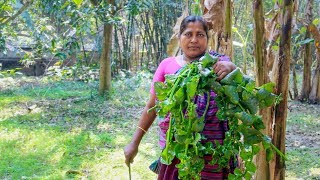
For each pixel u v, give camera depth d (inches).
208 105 74.5
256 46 93.7
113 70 447.5
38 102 314.3
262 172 92.9
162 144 84.3
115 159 180.2
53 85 400.2
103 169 167.9
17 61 490.3
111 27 323.9
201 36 81.7
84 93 350.6
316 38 295.7
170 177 82.8
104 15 279.3
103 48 327.0
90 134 219.5
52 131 224.5
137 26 467.5
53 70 340.5
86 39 450.6
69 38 297.7
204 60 71.0
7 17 307.9
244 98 70.1
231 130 71.9
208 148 72.6
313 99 329.4
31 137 212.4
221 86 70.4
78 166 171.5
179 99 70.8
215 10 109.7
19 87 389.1
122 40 455.8
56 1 311.4
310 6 296.8
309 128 244.2
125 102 312.5
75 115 270.1
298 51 363.9
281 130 92.0
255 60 94.3
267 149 77.0
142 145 201.8
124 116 269.0
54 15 375.9
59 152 188.4
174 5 431.5
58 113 274.7
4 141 202.7
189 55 82.4
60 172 163.5
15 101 318.3
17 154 185.2
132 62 477.1
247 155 72.2
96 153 188.1
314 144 210.8
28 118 258.4
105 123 249.0
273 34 121.3
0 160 176.1
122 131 230.5
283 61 89.2
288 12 87.8
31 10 368.8
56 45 315.3
